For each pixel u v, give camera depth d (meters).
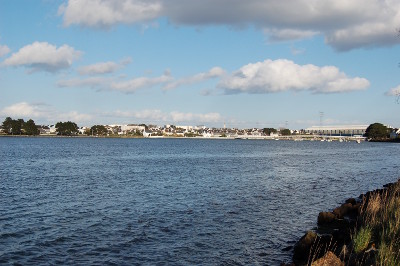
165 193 39.06
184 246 20.91
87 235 22.84
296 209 31.22
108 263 18.30
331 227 24.83
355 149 175.62
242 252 19.94
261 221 26.78
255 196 37.38
